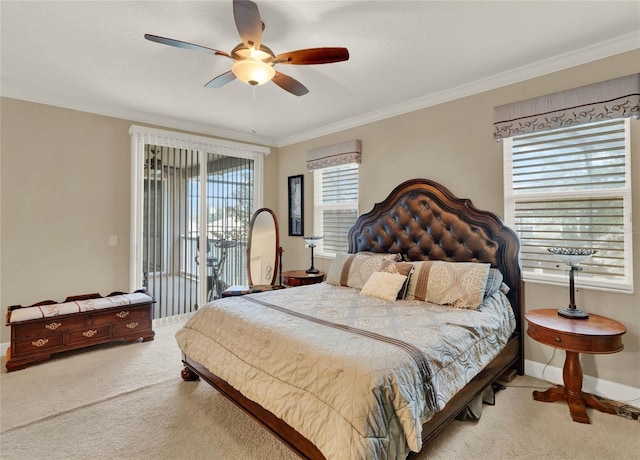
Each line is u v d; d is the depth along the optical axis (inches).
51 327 117.0
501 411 87.7
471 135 122.3
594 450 72.5
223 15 80.4
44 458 69.5
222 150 181.5
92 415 85.1
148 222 157.3
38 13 79.4
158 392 97.1
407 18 81.8
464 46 95.2
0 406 88.7
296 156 197.0
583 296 99.6
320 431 56.9
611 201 96.9
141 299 137.3
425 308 97.7
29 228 129.0
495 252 114.8
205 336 94.0
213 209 179.6
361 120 157.8
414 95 132.0
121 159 150.3
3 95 122.8
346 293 118.0
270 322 82.0
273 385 68.9
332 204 177.8
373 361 60.3
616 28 86.5
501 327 96.2
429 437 64.5
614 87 90.7
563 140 105.0
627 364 92.3
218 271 181.6
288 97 133.8
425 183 133.2
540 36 90.2
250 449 72.9
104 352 126.5
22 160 127.1
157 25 84.5
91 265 143.0
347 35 89.3
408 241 136.7
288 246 203.2
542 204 109.3
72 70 109.8
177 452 71.7
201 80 117.5
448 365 70.6
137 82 119.3
